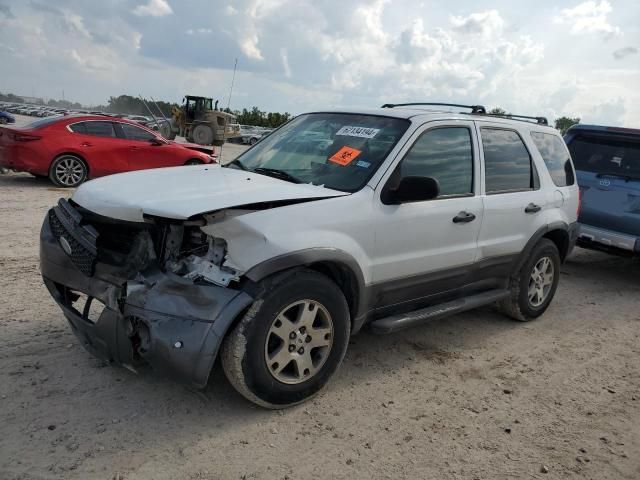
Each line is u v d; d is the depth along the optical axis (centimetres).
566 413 387
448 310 450
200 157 1314
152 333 304
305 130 470
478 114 507
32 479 272
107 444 306
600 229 771
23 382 359
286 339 340
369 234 377
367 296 388
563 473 318
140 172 420
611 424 376
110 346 324
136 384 370
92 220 356
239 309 311
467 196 458
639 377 457
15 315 463
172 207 312
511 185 512
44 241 378
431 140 433
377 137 421
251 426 335
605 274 823
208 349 302
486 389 412
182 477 285
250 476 291
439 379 421
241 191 350
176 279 317
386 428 348
